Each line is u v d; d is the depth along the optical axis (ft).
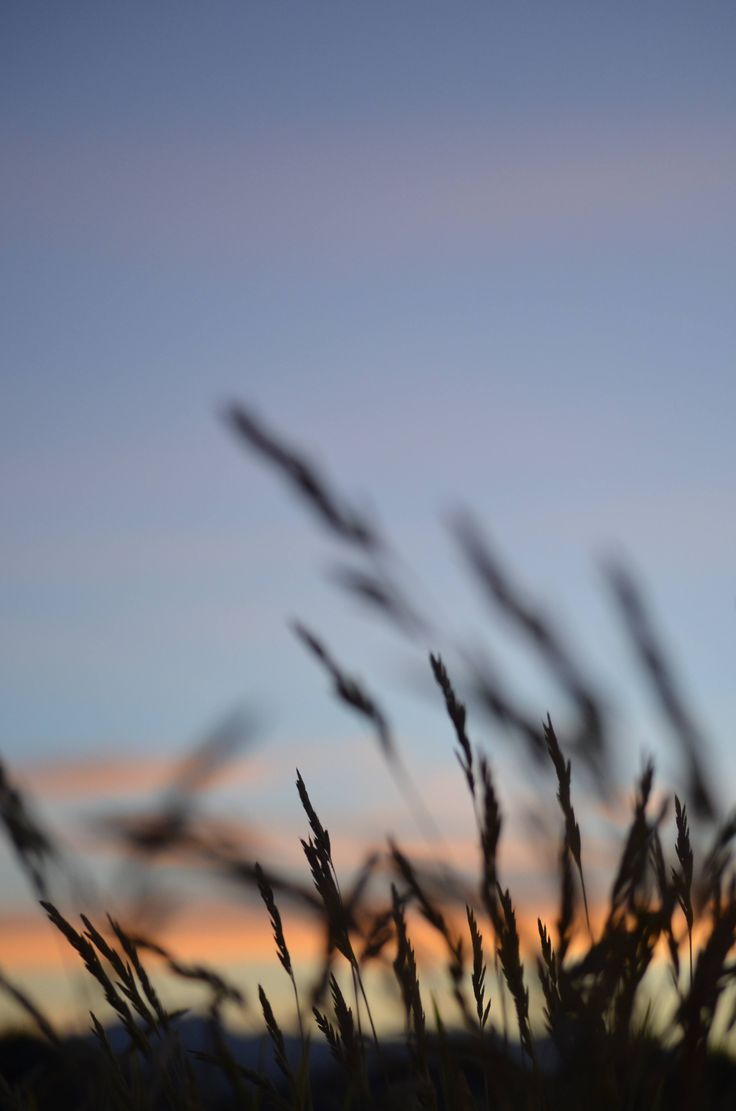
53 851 3.66
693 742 3.59
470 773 3.47
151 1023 3.33
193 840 3.55
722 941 3.16
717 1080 3.30
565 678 3.77
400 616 4.01
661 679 3.73
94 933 3.32
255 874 3.48
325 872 3.28
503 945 3.21
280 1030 3.24
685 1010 3.18
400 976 3.27
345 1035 3.22
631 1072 3.20
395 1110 3.17
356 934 3.47
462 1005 3.37
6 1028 3.54
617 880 3.32
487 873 3.40
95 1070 3.53
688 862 3.19
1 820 3.67
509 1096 3.19
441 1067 3.26
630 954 3.22
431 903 3.44
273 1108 3.29
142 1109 3.30
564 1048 3.11
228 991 3.46
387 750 3.81
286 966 3.31
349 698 3.84
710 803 3.54
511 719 3.76
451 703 3.50
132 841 3.56
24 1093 3.40
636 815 3.34
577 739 3.67
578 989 3.19
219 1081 3.44
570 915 3.40
